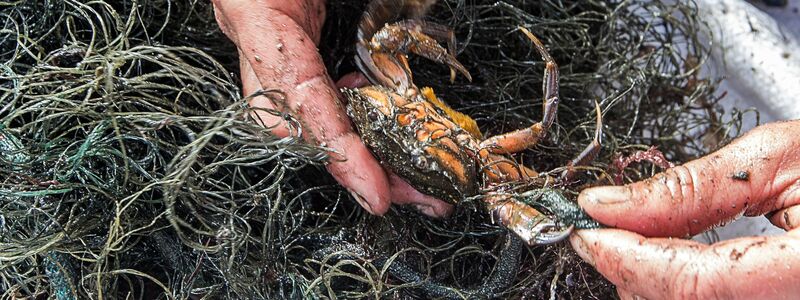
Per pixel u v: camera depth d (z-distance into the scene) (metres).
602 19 0.54
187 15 0.48
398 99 0.45
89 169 0.43
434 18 0.50
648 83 0.53
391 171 0.44
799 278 0.38
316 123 0.43
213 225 0.45
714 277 0.39
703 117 0.55
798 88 0.54
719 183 0.41
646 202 0.41
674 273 0.39
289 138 0.41
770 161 0.41
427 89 0.47
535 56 0.52
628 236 0.40
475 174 0.44
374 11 0.47
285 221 0.45
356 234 0.46
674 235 0.41
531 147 0.47
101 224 0.44
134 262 0.45
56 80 0.44
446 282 0.47
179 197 0.43
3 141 0.43
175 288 0.45
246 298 0.44
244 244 0.44
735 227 0.54
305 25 0.45
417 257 0.46
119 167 0.43
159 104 0.46
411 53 0.49
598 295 0.47
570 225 0.41
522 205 0.43
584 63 0.53
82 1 0.47
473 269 0.47
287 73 0.44
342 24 0.50
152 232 0.43
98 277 0.42
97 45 0.46
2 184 0.42
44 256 0.43
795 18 0.58
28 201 0.43
